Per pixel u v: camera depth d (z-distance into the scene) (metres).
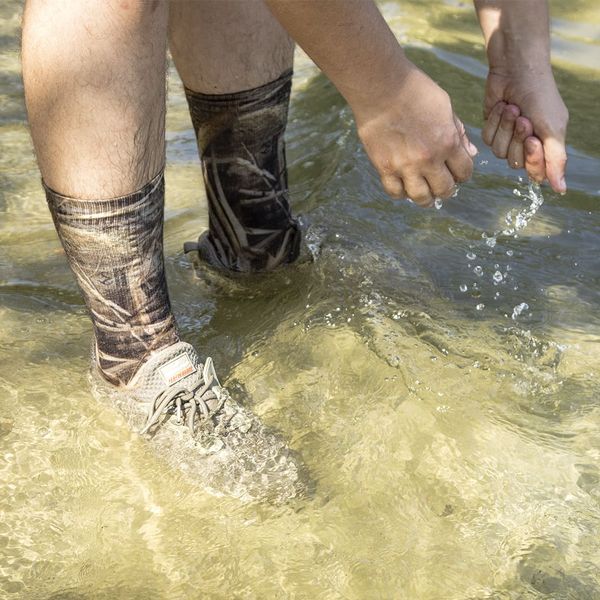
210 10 1.50
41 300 1.70
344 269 1.77
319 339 1.59
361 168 2.14
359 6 1.18
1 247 1.88
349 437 1.39
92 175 1.23
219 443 1.33
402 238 1.90
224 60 1.54
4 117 2.46
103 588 1.15
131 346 1.34
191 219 2.01
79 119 1.20
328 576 1.17
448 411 1.44
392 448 1.37
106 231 1.26
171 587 1.15
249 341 1.60
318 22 1.18
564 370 1.53
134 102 1.21
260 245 1.73
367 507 1.27
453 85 2.59
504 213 2.01
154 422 1.35
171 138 2.38
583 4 3.18
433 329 1.62
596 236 1.94
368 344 1.58
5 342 1.57
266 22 1.54
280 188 1.71
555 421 1.42
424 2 3.20
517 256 1.85
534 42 1.54
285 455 1.33
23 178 2.16
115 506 1.27
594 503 1.27
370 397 1.47
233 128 1.60
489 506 1.27
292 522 1.25
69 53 1.17
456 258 1.84
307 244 1.84
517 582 1.16
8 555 1.19
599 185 2.13
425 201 1.36
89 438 1.38
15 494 1.28
